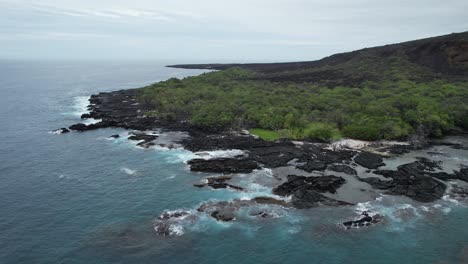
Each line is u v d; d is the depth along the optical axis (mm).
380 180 63438
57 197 57625
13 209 53375
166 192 59688
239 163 70312
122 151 82000
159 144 86375
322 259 42031
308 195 56312
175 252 43031
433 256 42594
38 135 96312
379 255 42750
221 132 96688
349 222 49438
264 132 95812
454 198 57594
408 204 55500
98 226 48688
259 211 52594
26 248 43594
